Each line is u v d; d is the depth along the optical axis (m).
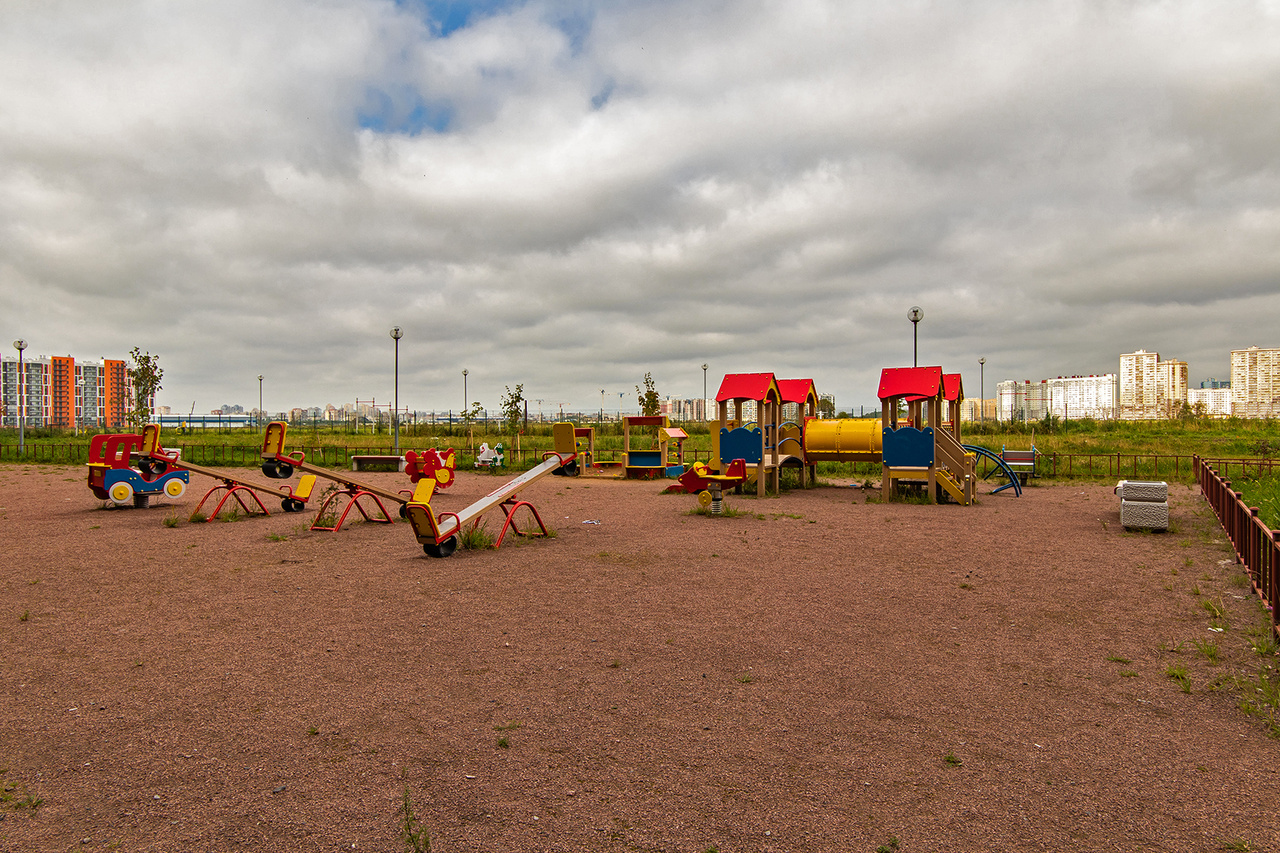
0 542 11.41
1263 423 56.28
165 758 4.07
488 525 13.04
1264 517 12.02
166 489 16.19
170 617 7.05
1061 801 3.56
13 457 32.50
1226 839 3.21
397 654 5.91
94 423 101.50
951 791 3.66
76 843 3.23
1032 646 6.05
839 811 3.47
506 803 3.55
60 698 4.98
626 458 24.12
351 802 3.58
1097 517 14.16
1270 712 4.63
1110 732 4.37
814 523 13.40
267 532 12.48
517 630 6.57
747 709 4.74
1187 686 5.07
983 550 10.53
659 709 4.74
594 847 3.16
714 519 13.97
